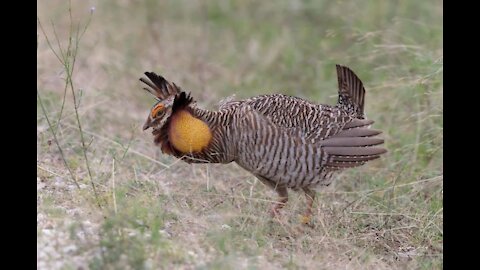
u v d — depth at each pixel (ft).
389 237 39.83
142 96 56.95
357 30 61.31
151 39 67.05
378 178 46.19
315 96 60.13
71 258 31.30
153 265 31.09
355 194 44.52
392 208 42.37
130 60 61.52
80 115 47.80
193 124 38.78
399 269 36.55
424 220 40.86
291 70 64.85
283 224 38.78
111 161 43.37
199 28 70.54
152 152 47.03
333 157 39.45
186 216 36.78
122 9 70.49
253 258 33.40
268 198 42.24
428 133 47.65
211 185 42.16
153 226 34.04
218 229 35.76
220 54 67.31
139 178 42.09
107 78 57.41
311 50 67.15
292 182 39.81
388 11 64.75
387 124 50.47
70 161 43.21
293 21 71.67
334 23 68.74
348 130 39.81
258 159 38.99
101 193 38.45
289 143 38.70
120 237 31.83
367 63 58.90
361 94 43.09
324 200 43.65
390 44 56.70
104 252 30.86
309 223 40.32
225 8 73.92
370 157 39.78
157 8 72.18
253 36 69.97
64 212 35.86
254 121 38.47
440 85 48.19
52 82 54.19
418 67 50.42
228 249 33.96
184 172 45.37
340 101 42.83
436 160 47.03
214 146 39.09
